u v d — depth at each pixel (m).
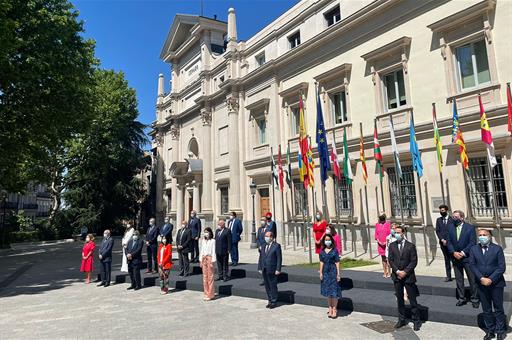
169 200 36.50
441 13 13.42
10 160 19.95
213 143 28.02
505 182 11.33
